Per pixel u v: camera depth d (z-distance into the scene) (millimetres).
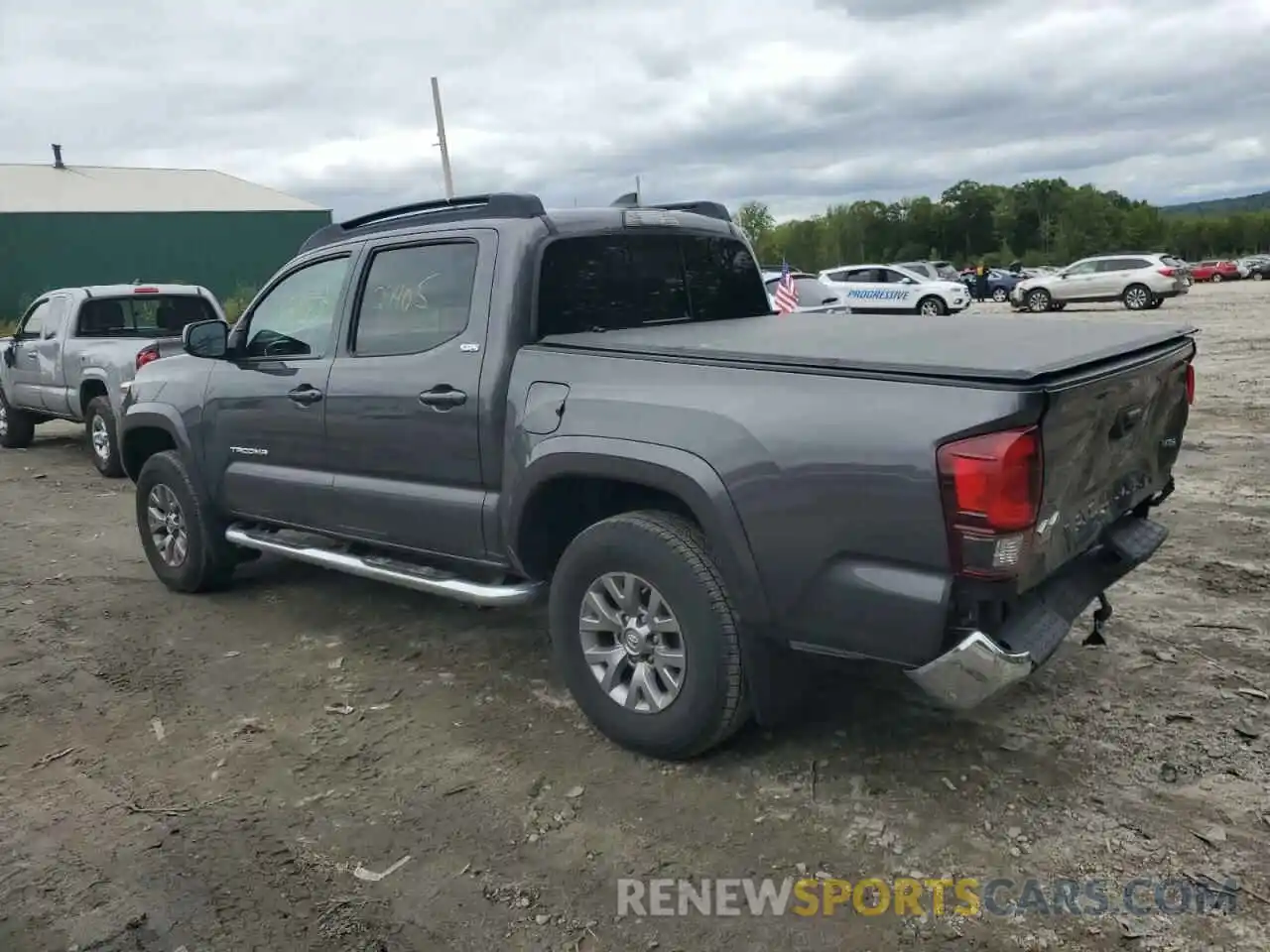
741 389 3340
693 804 3451
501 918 2910
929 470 2920
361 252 4660
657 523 3600
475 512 4141
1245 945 2680
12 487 9789
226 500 5504
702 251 4867
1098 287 28281
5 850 3326
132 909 2996
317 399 4758
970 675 2961
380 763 3836
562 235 4148
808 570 3189
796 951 2742
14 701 4508
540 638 5055
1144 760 3590
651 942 2793
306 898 3025
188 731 4172
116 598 5977
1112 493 3592
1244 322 21359
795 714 3977
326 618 5469
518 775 3695
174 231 46062
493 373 4008
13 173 47438
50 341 10852
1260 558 5645
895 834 3229
